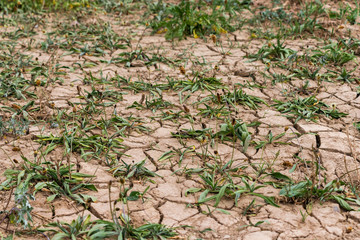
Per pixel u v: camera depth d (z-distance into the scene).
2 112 5.09
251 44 7.25
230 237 3.40
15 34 7.42
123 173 4.11
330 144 4.62
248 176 4.05
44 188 3.86
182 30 7.35
